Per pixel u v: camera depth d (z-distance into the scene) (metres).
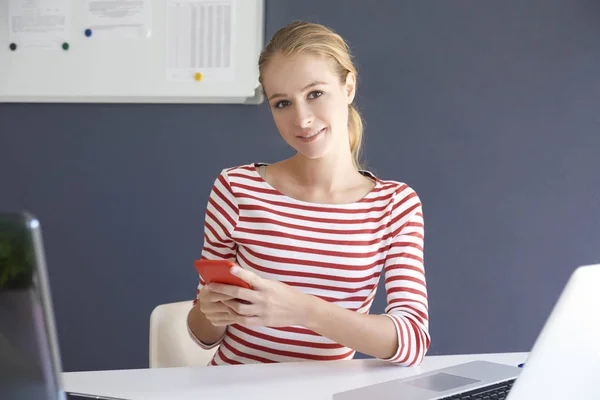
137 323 2.45
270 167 1.55
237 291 1.15
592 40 2.26
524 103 2.29
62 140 2.48
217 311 1.20
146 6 2.41
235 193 1.49
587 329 0.84
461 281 2.31
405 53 2.32
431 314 2.32
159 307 1.58
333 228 1.45
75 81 2.45
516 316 2.30
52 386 0.62
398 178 2.33
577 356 0.84
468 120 2.31
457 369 1.22
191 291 2.43
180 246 2.43
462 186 2.31
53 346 0.62
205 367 1.25
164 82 2.41
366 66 2.34
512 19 2.29
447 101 2.31
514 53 2.29
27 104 2.50
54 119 2.48
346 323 1.23
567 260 2.28
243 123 2.39
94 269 2.46
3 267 0.59
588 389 0.86
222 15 2.37
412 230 1.46
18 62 2.48
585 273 0.84
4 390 0.62
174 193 2.43
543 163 2.29
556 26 2.28
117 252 2.46
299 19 2.36
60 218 2.48
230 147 2.40
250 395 1.08
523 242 2.29
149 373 1.21
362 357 2.36
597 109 2.26
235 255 1.53
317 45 1.41
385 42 2.33
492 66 2.30
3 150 2.51
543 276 2.29
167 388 1.12
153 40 2.41
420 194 2.33
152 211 2.44
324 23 2.35
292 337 1.40
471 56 2.30
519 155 2.29
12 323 0.61
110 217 2.46
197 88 2.39
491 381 1.14
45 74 2.47
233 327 1.45
